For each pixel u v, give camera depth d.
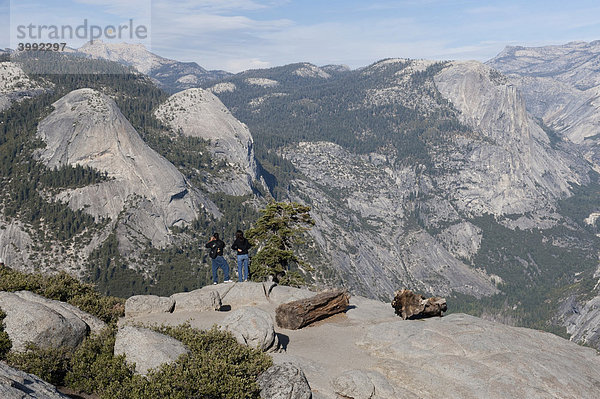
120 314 20.94
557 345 20.31
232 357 14.13
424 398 15.96
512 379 16.33
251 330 17.78
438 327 20.22
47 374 12.77
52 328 13.32
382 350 19.16
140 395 11.77
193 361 13.01
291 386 13.75
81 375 13.02
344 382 16.00
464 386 16.14
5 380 9.49
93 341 13.93
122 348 13.27
